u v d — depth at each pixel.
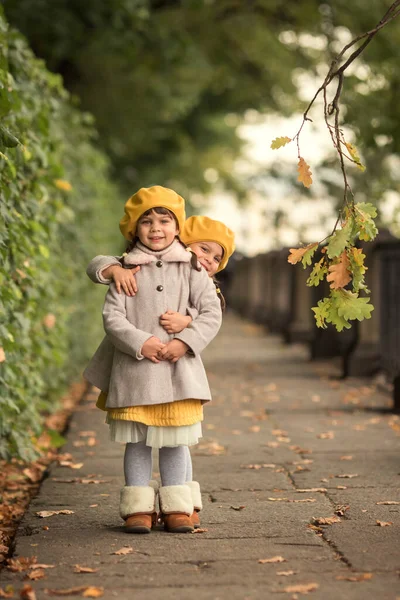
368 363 12.29
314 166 18.59
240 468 6.51
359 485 5.92
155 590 3.84
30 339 7.43
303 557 4.29
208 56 22.23
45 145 7.35
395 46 18.20
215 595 3.77
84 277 12.10
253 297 28.00
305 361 15.00
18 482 6.48
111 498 5.62
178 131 32.94
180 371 4.72
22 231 6.60
